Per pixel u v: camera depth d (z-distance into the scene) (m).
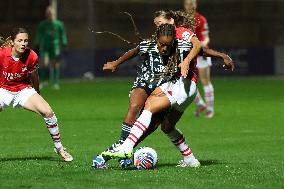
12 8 89.06
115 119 37.09
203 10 92.88
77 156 24.00
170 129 20.80
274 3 92.94
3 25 88.69
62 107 43.72
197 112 38.69
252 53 77.31
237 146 27.61
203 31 36.72
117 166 20.84
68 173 19.33
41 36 60.12
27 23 89.06
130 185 17.67
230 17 92.75
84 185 17.66
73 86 63.88
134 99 20.30
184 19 21.48
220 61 76.69
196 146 27.62
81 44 89.38
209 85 38.41
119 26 90.88
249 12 92.81
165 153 25.19
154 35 20.25
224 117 38.41
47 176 18.92
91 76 75.75
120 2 91.44
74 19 89.50
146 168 20.16
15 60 21.30
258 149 26.73
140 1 92.31
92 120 36.62
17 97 21.80
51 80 68.81
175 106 20.02
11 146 27.14
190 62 19.47
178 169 20.25
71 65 75.88
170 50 20.08
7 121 36.50
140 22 91.88
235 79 73.12
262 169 20.56
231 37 92.75
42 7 89.19
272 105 45.03
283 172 19.92
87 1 89.50
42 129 33.09
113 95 53.06
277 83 66.19
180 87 19.91
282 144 28.20
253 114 39.81
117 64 20.50
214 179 18.62
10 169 20.11
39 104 21.62
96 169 19.98
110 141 28.88
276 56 77.62
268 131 32.44
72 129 32.88
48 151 25.31
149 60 20.25
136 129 19.45
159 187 17.44
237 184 18.00
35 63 21.69
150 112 19.56
